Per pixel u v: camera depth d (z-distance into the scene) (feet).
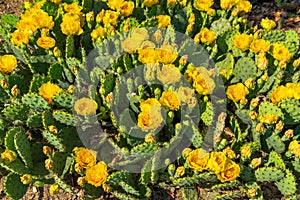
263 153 8.10
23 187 7.79
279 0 9.93
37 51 8.27
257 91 8.30
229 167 7.44
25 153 7.64
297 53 8.74
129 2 8.38
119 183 7.61
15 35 8.08
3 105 8.32
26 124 8.16
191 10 8.61
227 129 8.32
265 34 8.66
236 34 8.51
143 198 7.73
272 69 8.46
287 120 8.04
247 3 8.64
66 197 8.05
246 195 8.00
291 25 9.85
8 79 8.06
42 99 7.72
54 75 8.17
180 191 8.06
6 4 9.82
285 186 7.62
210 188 7.89
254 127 7.89
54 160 7.64
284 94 7.97
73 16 8.15
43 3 8.54
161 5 8.96
